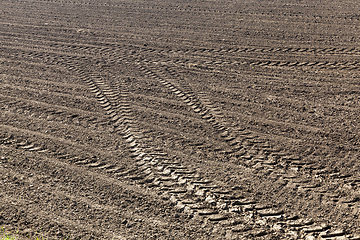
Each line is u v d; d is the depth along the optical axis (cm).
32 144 668
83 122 735
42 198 541
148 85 879
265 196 540
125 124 726
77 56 1067
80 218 505
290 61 983
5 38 1237
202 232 485
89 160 625
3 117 755
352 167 588
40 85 889
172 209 522
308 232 481
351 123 698
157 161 620
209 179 577
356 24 1218
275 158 618
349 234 476
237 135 681
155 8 1520
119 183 572
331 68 931
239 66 967
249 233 482
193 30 1246
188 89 853
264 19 1321
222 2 1555
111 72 955
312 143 650
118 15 1450
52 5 1636
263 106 771
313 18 1303
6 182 574
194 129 704
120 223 498
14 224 495
